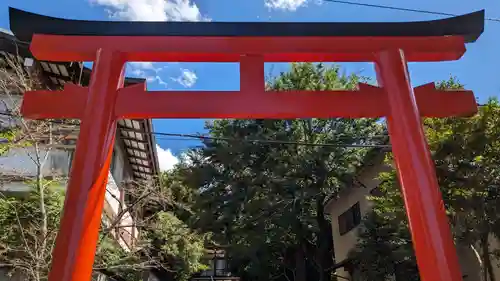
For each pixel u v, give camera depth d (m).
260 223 15.76
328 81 16.70
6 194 10.89
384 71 5.04
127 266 11.02
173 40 5.05
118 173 17.50
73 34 5.03
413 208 4.33
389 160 11.38
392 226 12.11
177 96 4.81
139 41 5.02
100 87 4.71
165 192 12.95
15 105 9.80
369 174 17.17
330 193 17.64
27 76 12.18
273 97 4.88
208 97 4.83
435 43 5.21
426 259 4.09
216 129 18.23
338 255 20.17
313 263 18.59
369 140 15.97
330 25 5.22
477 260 10.52
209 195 16.17
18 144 10.80
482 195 8.70
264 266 19.22
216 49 5.05
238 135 16.52
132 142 17.23
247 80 4.95
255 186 15.78
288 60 5.25
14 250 9.56
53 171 11.11
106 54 4.91
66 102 4.74
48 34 5.01
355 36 5.21
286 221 15.63
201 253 22.39
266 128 16.75
